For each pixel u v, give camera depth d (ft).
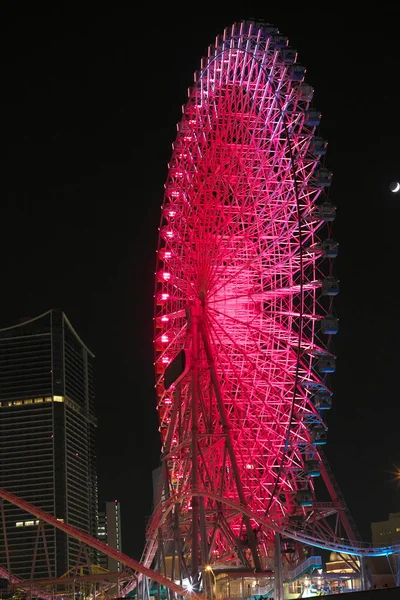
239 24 406.41
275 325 393.29
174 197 415.23
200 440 387.55
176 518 381.60
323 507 391.45
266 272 393.70
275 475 383.65
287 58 397.39
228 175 395.75
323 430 383.65
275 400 389.19
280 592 356.59
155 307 415.85
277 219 394.32
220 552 402.72
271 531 390.42
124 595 528.63
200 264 392.68
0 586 558.15
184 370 383.65
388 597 343.05
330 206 391.24
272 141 397.19
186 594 363.56
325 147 391.65
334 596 355.15
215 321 391.65
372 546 405.18
